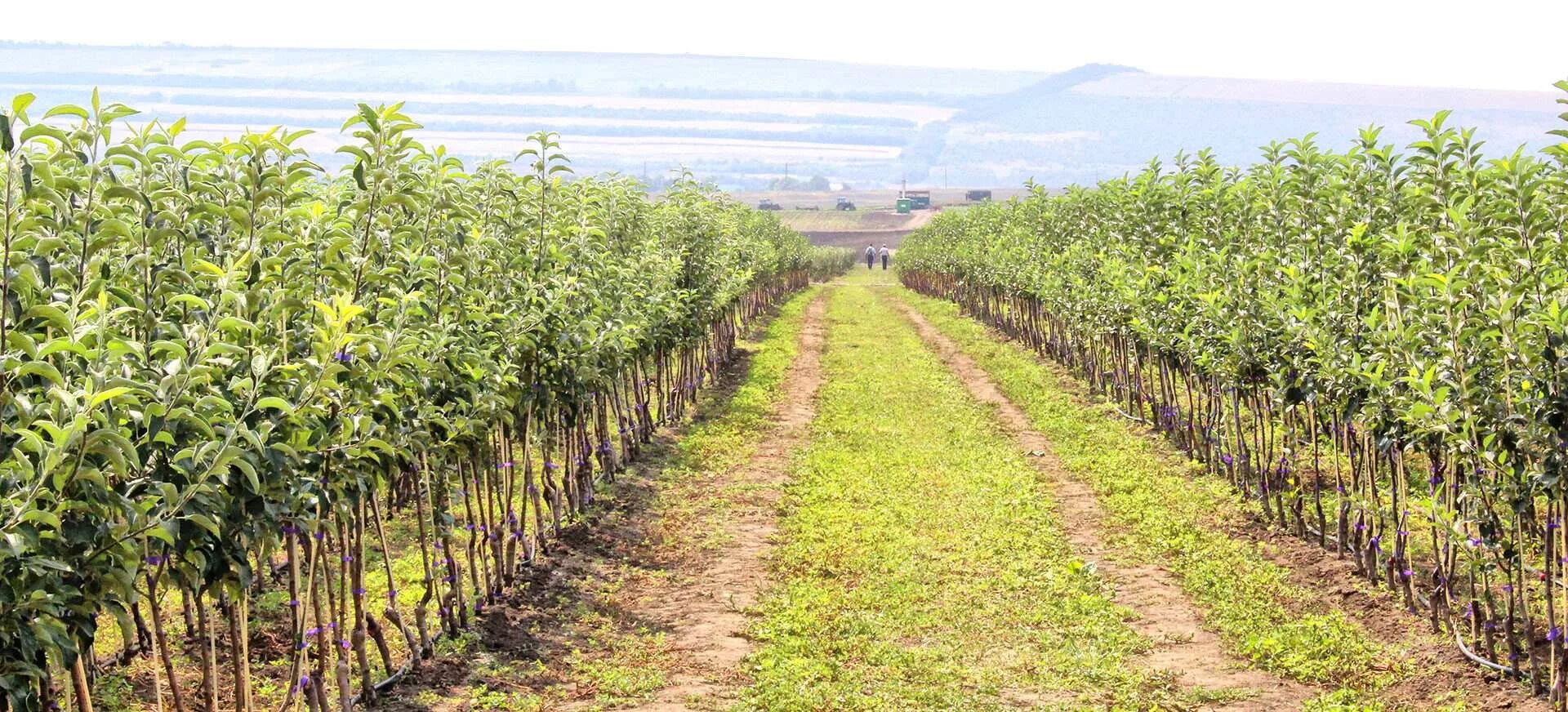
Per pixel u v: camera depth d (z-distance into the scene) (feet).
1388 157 43.62
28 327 19.27
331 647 31.78
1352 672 31.94
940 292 191.21
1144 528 47.52
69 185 20.10
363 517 29.45
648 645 35.17
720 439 67.46
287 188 24.85
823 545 45.62
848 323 148.77
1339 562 41.70
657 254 58.85
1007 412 78.28
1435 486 33.96
